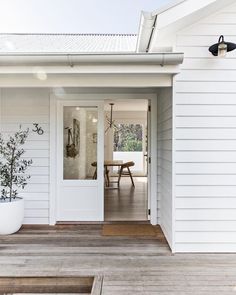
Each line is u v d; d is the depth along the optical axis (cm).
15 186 416
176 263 284
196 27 311
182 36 311
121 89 425
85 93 423
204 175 312
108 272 264
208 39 310
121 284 243
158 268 273
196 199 312
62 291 255
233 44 287
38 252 309
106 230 387
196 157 312
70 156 430
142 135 1090
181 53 278
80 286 255
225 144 312
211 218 312
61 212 427
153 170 421
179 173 312
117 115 930
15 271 264
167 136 354
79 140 429
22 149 416
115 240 348
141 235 367
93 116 428
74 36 664
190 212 312
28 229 392
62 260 289
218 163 312
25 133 416
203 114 311
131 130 1120
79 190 427
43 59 275
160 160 412
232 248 311
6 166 391
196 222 312
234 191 312
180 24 302
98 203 429
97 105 425
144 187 743
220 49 287
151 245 333
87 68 288
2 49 457
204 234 312
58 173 425
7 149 407
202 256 301
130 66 290
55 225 410
